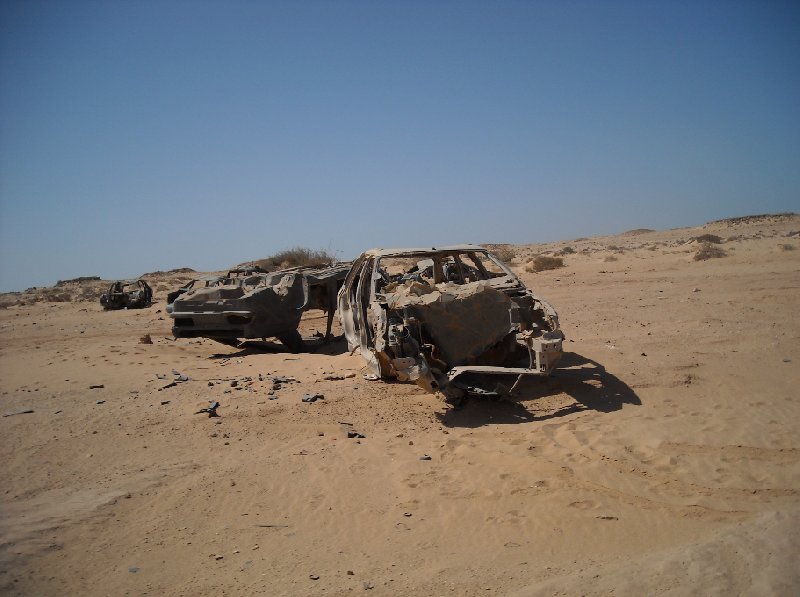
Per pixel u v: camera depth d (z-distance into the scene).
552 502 5.58
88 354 13.41
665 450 6.60
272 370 11.12
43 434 7.66
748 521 5.00
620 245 47.62
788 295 14.87
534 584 4.19
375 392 9.09
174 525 5.29
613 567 4.32
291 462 6.65
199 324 12.62
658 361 9.60
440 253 10.24
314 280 13.89
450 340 8.91
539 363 7.86
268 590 4.27
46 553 4.75
